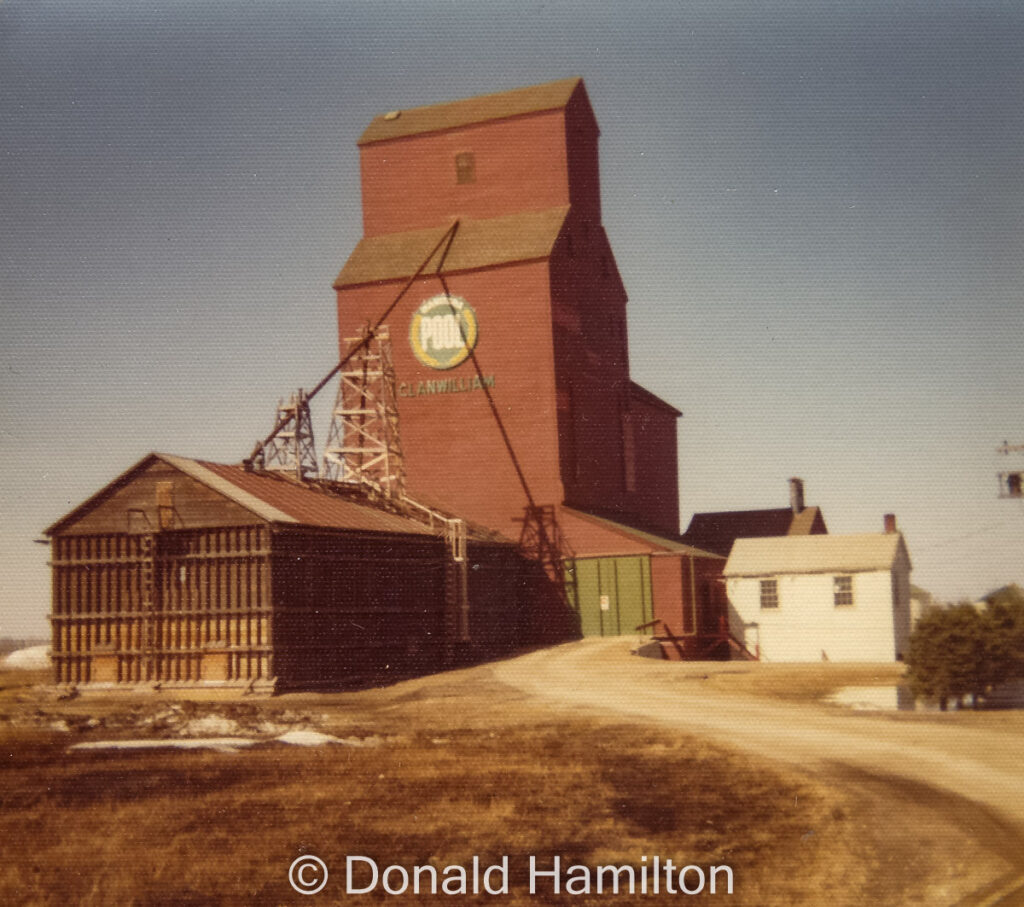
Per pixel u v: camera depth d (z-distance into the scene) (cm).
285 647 4403
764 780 2505
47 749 2930
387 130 7338
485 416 6706
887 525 6219
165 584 4509
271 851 2008
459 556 5662
